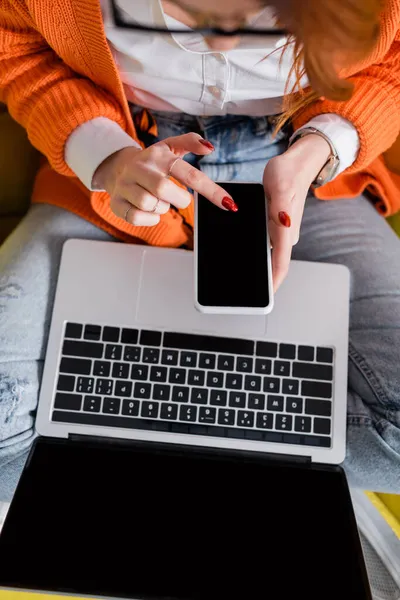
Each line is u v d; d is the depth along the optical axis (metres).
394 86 0.73
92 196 0.75
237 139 0.80
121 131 0.71
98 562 0.64
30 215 0.86
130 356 0.74
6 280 0.77
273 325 0.75
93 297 0.76
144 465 0.71
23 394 0.72
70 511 0.67
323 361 0.75
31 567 0.63
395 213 0.98
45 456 0.70
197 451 0.72
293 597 0.63
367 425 0.75
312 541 0.67
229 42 0.61
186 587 0.63
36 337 0.75
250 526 0.67
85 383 0.73
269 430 0.73
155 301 0.76
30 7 0.62
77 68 0.73
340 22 0.46
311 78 0.54
